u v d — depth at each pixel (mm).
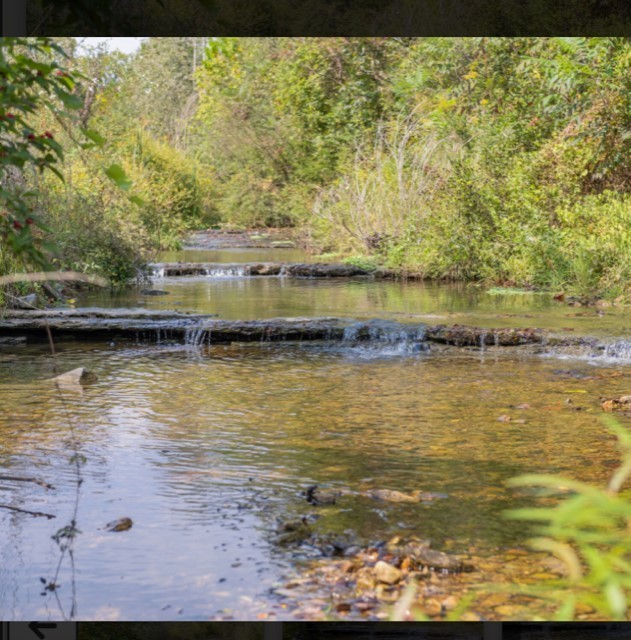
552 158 13773
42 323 9273
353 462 4953
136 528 3969
